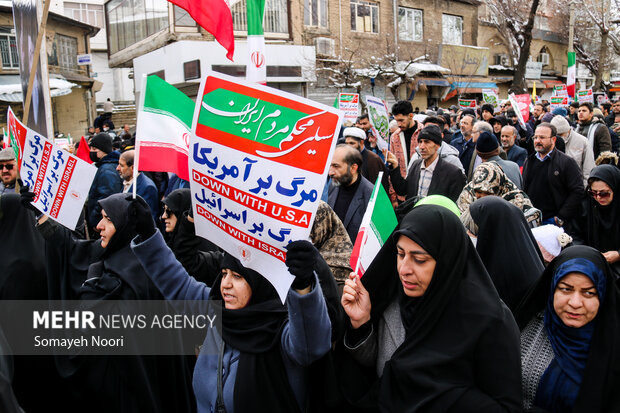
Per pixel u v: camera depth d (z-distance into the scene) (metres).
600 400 2.09
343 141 6.55
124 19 21.55
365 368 2.44
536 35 33.69
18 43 5.33
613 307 2.16
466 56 27.05
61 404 3.54
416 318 2.21
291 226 2.16
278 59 18.89
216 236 2.33
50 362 3.57
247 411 2.20
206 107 2.27
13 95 20.80
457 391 2.04
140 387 3.12
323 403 2.36
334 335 2.41
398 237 2.24
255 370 2.23
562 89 15.89
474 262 2.25
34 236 3.84
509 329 2.13
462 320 2.14
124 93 36.88
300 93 19.86
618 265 4.18
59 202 3.53
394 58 22.58
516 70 26.00
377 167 5.83
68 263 3.63
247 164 2.21
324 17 20.95
